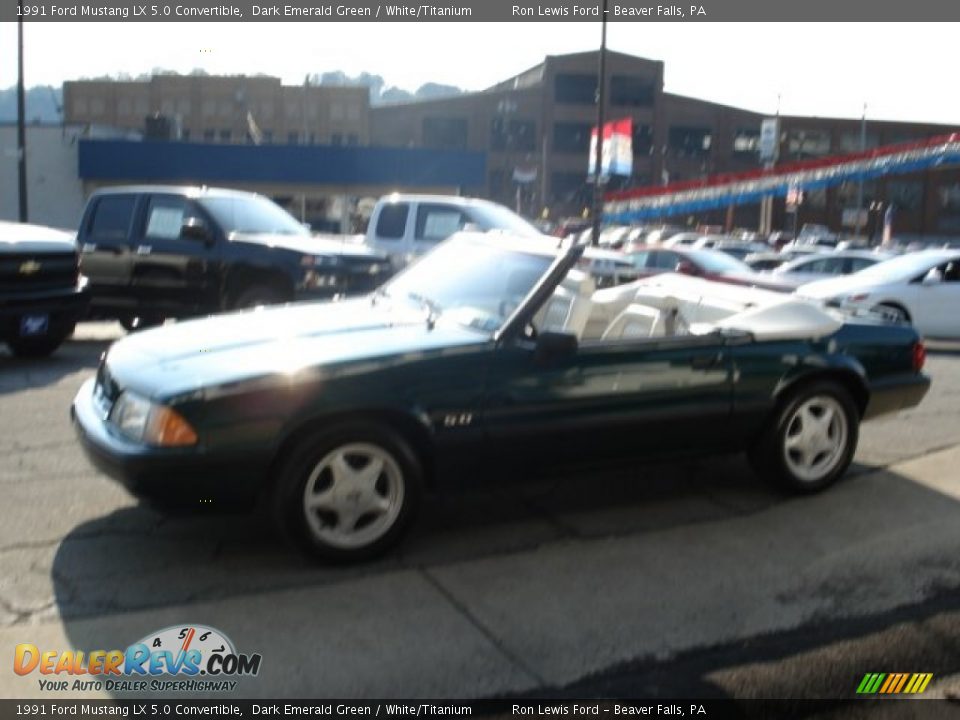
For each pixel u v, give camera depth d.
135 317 11.78
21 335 9.55
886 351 5.86
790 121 74.25
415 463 4.62
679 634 3.98
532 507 5.50
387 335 4.84
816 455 5.73
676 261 16.00
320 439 4.38
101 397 4.86
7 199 41.12
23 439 6.73
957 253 13.77
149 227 11.52
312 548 4.45
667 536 5.06
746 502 5.64
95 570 4.48
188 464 4.19
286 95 86.81
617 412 5.02
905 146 21.22
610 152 26.75
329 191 41.56
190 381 4.32
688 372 5.20
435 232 13.82
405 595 4.27
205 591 4.27
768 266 22.39
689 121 75.12
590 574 4.54
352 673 3.62
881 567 4.69
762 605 4.26
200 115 89.62
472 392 4.66
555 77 73.94
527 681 3.60
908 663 3.81
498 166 74.81
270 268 10.74
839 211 72.81
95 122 90.88
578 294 5.07
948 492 5.85
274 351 4.64
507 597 4.27
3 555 4.64
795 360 5.50
